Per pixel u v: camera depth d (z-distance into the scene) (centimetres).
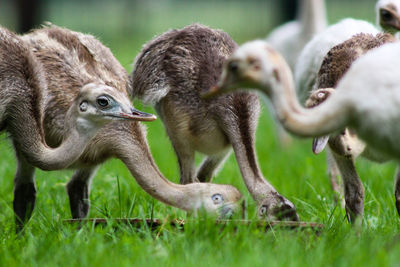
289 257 852
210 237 931
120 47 4059
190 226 953
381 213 1163
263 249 888
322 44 1323
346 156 1076
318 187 1370
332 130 831
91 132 1035
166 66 1254
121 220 1028
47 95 1113
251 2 6775
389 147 828
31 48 1126
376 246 885
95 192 1312
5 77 1044
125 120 1023
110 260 862
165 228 993
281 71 816
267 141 2052
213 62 1230
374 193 1288
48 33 1194
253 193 1096
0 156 1605
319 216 1125
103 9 6462
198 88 1214
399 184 1111
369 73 822
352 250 862
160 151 1803
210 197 1062
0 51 1051
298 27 2033
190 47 1252
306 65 1367
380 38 1207
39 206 1224
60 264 867
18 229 1102
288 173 1538
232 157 1711
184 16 6391
